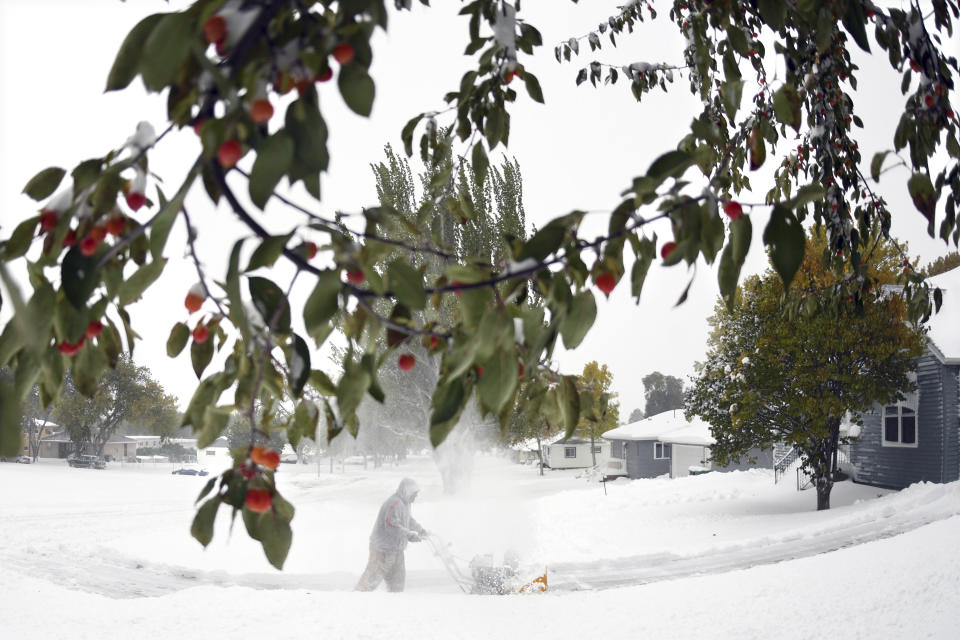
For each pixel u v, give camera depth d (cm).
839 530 1384
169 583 1038
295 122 111
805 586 713
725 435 1991
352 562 1220
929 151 242
